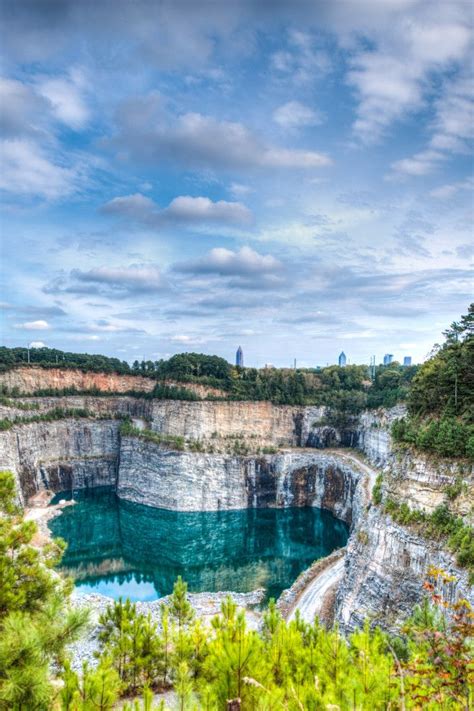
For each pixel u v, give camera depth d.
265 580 104.69
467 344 73.00
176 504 161.38
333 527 144.38
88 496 175.88
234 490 166.50
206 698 18.92
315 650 24.05
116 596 97.00
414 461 66.31
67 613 24.06
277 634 25.73
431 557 54.25
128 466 176.88
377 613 58.69
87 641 62.66
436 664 16.39
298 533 139.62
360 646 22.53
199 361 198.25
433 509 58.78
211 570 111.38
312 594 79.88
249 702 18.86
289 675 22.27
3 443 153.75
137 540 132.62
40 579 28.00
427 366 80.88
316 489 166.62
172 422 181.62
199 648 32.44
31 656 18.70
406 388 148.00
